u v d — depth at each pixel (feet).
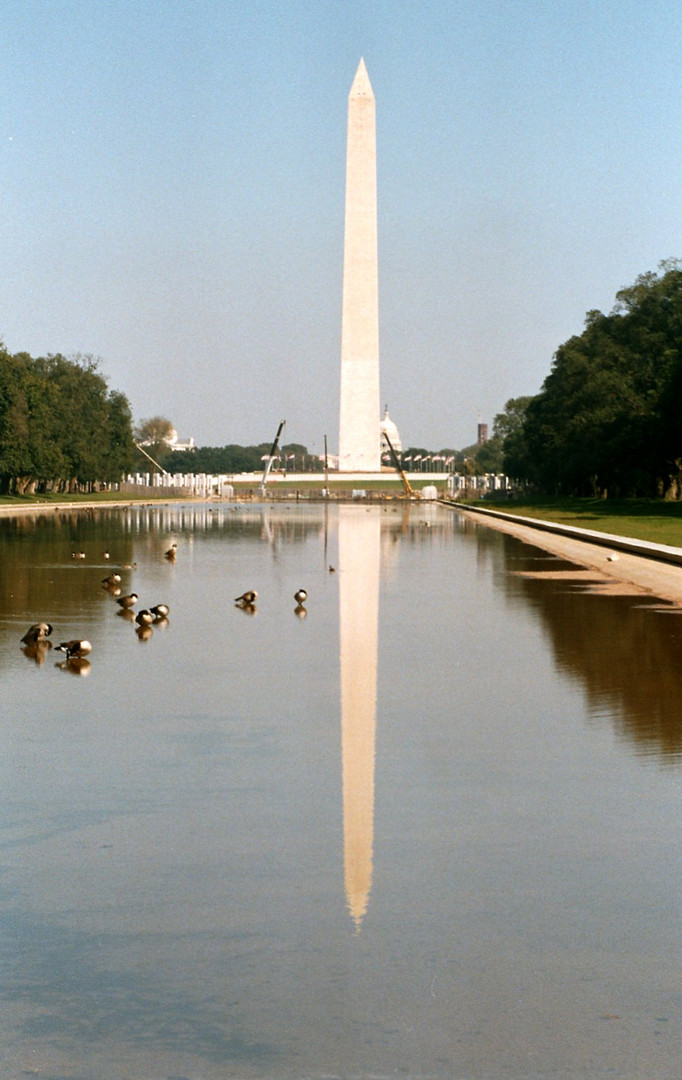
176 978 27.14
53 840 36.70
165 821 38.63
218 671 68.18
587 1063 23.58
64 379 524.93
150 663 71.15
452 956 28.17
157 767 45.65
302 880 33.06
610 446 361.10
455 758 47.06
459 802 40.70
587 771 44.88
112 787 42.70
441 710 56.80
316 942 28.96
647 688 62.69
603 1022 25.11
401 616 95.61
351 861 34.63
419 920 30.25
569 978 27.02
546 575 136.15
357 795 41.63
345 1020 25.21
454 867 34.12
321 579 129.80
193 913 30.76
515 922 30.09
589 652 75.72
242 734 51.52
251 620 92.94
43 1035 24.73
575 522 274.57
